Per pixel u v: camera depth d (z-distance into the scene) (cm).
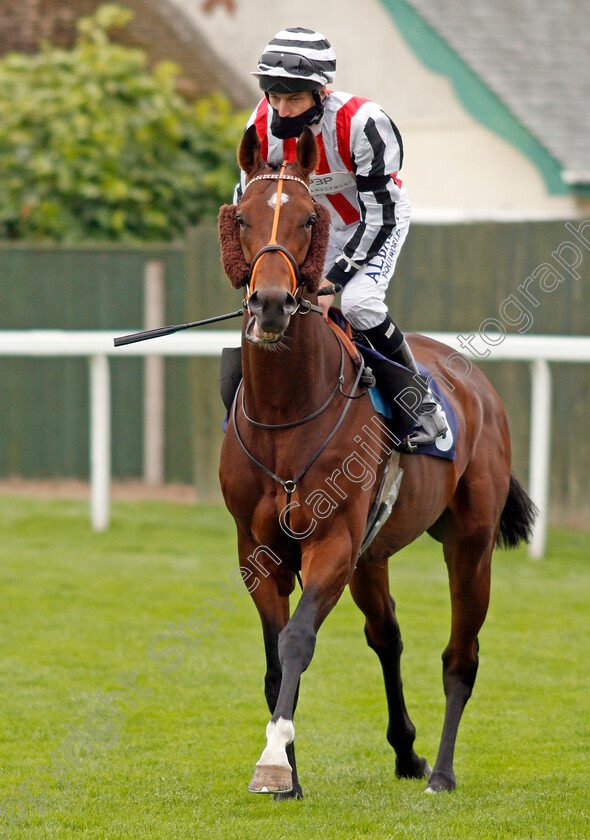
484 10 2052
